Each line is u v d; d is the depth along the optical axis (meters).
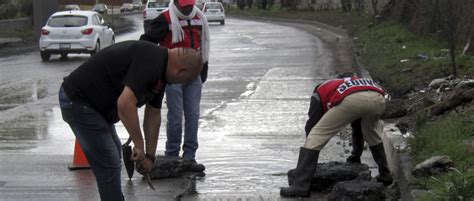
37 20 33.47
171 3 7.79
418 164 6.50
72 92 5.09
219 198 6.95
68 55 26.94
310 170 6.88
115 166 5.28
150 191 7.25
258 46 28.50
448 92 10.62
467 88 9.88
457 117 8.21
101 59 5.09
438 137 7.16
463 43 13.96
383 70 14.67
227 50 26.61
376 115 6.95
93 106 5.11
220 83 16.53
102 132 5.16
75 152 8.34
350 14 44.59
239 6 77.81
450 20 12.38
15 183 7.66
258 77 17.66
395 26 24.17
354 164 7.55
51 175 8.02
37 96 15.12
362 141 7.73
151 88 5.03
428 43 17.47
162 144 9.83
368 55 18.64
